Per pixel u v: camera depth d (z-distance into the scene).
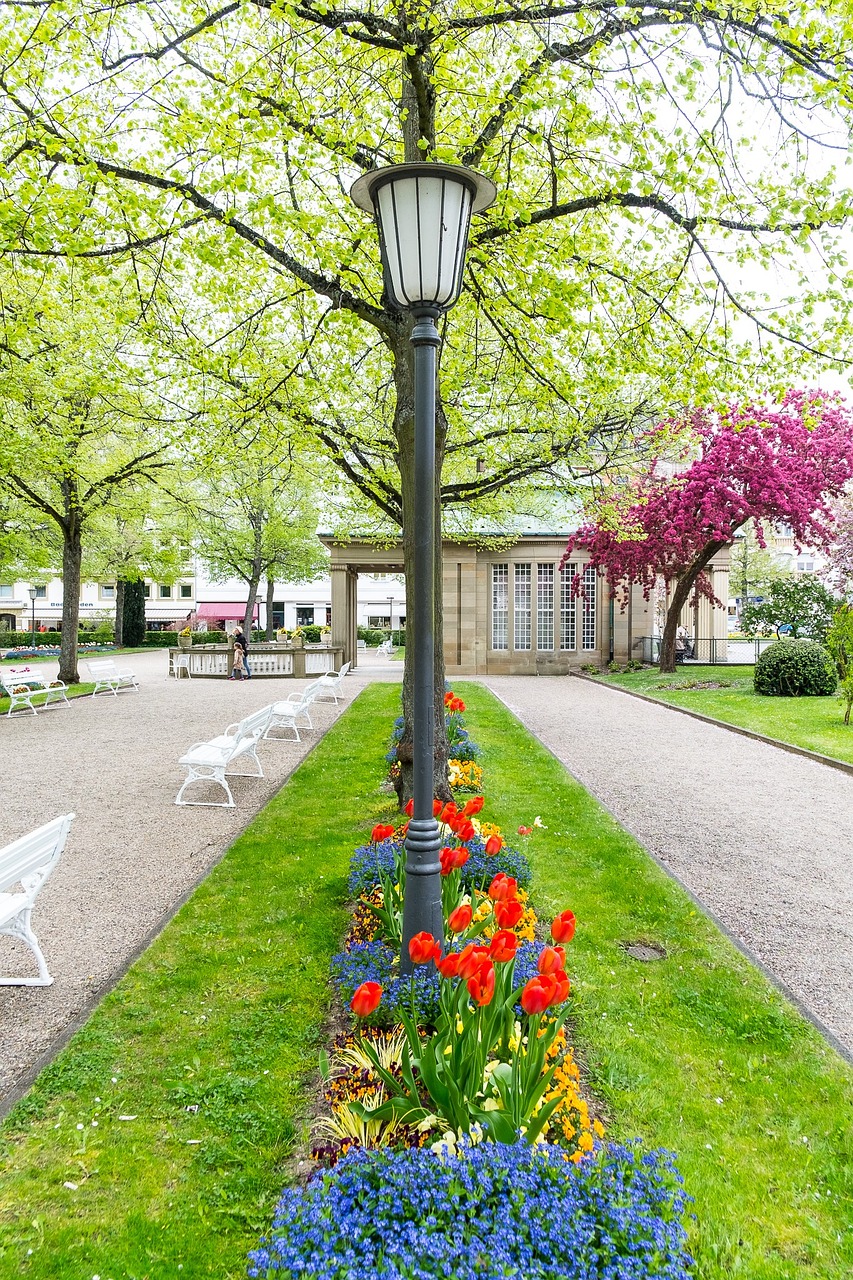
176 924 5.36
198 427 11.80
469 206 3.77
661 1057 3.91
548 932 5.37
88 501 21.61
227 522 32.12
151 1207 2.81
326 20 5.93
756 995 4.57
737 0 5.45
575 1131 2.90
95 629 51.44
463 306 9.25
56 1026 4.11
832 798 9.31
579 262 7.55
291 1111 3.36
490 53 6.71
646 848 7.33
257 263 8.45
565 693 20.47
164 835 7.62
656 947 5.23
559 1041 3.41
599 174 7.24
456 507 16.14
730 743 12.83
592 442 11.55
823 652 17.64
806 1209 2.92
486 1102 2.82
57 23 6.03
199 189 6.73
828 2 5.42
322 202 7.75
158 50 6.32
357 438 12.13
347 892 5.87
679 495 20.44
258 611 54.62
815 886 6.45
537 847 7.06
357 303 7.13
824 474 20.09
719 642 28.59
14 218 6.11
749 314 6.98
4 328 10.19
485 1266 1.94
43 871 4.64
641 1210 2.14
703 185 6.26
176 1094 3.45
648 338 7.84
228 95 5.94
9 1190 2.89
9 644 44.00
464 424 12.10
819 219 6.19
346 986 3.90
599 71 5.66
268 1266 2.00
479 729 13.50
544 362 8.19
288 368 10.13
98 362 13.92
